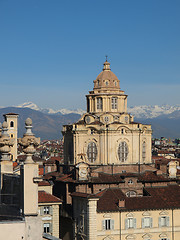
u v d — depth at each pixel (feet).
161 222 359.66
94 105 427.74
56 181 404.98
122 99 429.79
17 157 612.70
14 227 103.40
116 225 349.20
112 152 402.11
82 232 353.72
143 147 416.26
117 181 383.24
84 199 351.67
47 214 348.38
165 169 410.11
